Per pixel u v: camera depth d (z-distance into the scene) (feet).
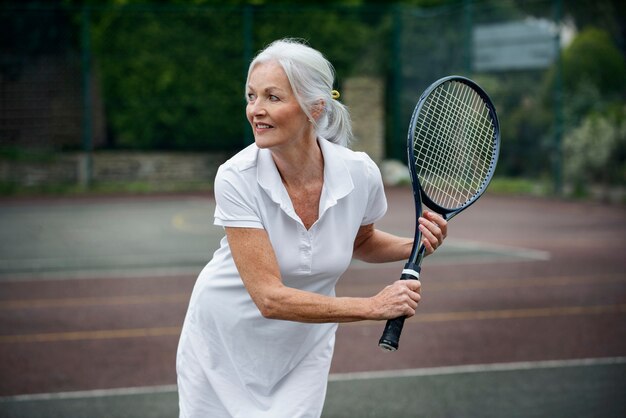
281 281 10.57
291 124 9.92
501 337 24.17
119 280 33.68
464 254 39.24
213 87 69.77
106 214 56.75
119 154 70.59
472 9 66.18
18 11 67.15
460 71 67.36
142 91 69.26
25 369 21.48
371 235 11.68
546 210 56.18
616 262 36.42
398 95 74.13
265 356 10.83
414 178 11.28
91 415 17.83
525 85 64.28
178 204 62.44
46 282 33.42
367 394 19.06
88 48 67.26
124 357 22.56
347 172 10.45
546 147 63.46
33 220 53.78
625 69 65.87
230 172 10.09
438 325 25.75
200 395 11.08
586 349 22.76
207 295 10.82
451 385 19.67
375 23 73.61
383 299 9.98
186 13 68.74
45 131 68.80
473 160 12.92
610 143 60.44
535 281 32.63
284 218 10.27
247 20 69.36
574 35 74.74
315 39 71.77
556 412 17.66
